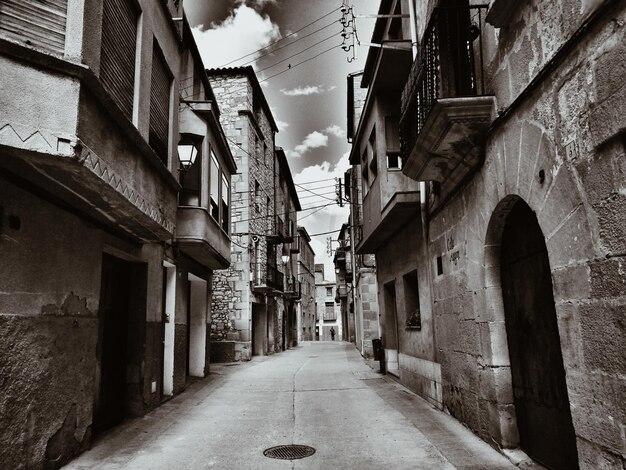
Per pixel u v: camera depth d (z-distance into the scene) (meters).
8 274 3.91
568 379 3.46
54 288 4.64
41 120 3.69
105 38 5.17
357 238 14.70
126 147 5.19
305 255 43.88
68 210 4.89
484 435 5.51
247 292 17.88
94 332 5.55
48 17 4.08
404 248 9.70
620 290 2.84
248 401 8.70
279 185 26.41
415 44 7.85
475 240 5.65
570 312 3.41
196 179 10.00
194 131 10.05
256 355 20.83
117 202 4.95
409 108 6.92
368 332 17.50
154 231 6.43
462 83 5.31
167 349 9.27
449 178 6.37
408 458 5.01
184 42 11.87
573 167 3.31
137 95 6.22
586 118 3.12
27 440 4.13
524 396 4.89
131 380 7.34
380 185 9.19
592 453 3.18
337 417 7.19
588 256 3.16
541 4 3.79
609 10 2.83
